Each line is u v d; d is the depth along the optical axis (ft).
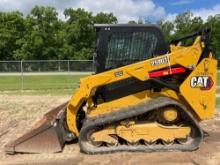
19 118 22.31
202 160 13.26
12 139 16.97
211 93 14.46
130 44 14.80
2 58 101.09
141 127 14.07
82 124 14.97
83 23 101.65
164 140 14.19
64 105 17.54
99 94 14.78
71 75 51.39
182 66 14.43
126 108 14.40
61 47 101.40
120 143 14.38
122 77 14.30
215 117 21.22
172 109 14.15
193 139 14.40
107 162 13.17
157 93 14.71
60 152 14.37
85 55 100.01
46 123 15.03
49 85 44.80
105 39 14.78
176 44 16.20
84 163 13.15
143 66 14.32
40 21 102.47
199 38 14.39
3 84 47.42
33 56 99.76
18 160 13.64
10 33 100.89
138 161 13.21
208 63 14.38
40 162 13.37
